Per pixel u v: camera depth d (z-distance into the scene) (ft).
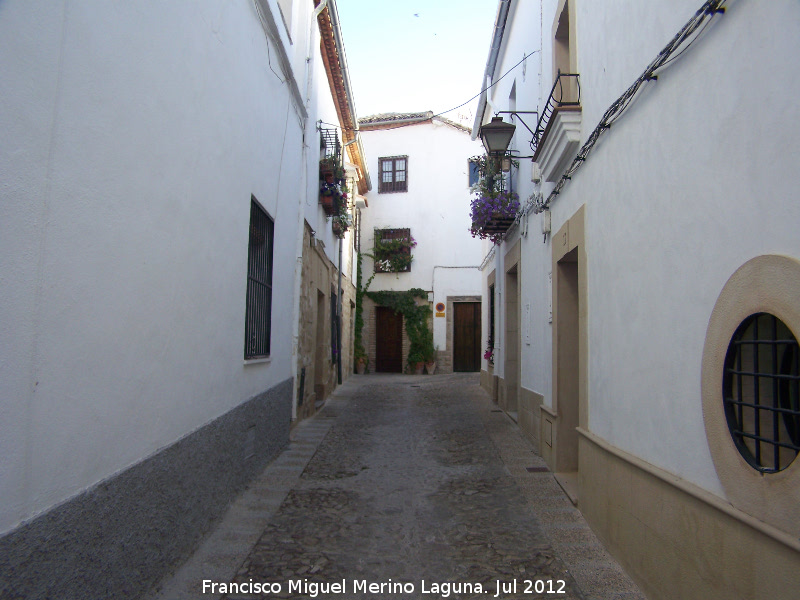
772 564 7.04
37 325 7.27
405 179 68.33
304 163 29.14
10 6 6.61
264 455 20.76
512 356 34.50
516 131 31.40
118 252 9.47
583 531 14.79
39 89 7.20
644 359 11.39
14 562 6.72
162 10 11.03
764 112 7.29
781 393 7.35
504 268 35.96
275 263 22.95
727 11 8.21
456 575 12.34
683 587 9.46
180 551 12.32
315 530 14.89
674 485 9.70
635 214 11.94
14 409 6.82
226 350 16.07
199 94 13.30
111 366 9.29
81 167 8.26
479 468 21.53
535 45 26.04
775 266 7.02
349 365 60.54
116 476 9.39
